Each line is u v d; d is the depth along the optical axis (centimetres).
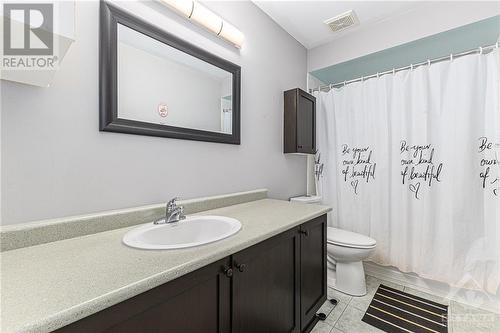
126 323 55
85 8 95
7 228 75
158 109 119
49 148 85
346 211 226
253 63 180
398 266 195
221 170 155
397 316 156
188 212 128
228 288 84
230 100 158
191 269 67
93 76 96
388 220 202
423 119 183
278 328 111
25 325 39
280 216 127
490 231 159
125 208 106
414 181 188
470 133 165
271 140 200
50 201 86
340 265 189
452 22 172
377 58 220
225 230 110
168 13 123
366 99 214
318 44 244
